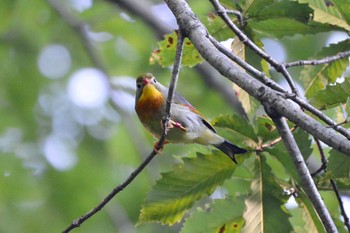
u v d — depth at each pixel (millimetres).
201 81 17781
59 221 15195
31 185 15461
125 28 18766
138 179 16281
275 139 7879
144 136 17234
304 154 7828
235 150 8031
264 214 7945
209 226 8234
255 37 8445
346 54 7895
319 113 6219
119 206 15844
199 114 9227
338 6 8125
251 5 8250
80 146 17719
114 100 17969
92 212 7777
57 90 19109
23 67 19406
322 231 7984
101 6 18547
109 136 17797
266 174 7953
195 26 6980
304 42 18250
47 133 17812
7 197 15219
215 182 8086
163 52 8953
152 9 17766
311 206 7910
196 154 8016
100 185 15992
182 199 8109
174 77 7078
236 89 8570
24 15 19234
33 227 14953
